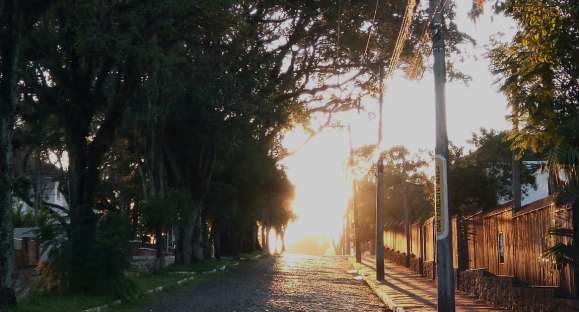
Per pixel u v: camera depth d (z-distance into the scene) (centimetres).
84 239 1962
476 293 2178
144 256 5897
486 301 2028
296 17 3022
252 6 2811
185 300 2188
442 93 1580
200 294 2431
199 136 3472
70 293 1909
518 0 1079
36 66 2094
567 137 1075
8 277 1554
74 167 2102
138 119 2905
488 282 2008
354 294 2683
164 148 3609
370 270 4150
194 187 3872
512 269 1833
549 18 1064
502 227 1941
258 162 4631
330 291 2752
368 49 3045
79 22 1816
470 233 2361
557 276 1473
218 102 2638
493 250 2055
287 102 3759
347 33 2992
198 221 4112
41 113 2189
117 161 4266
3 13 1557
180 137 3544
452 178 3222
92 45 1795
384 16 2752
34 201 3859
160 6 1839
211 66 2436
